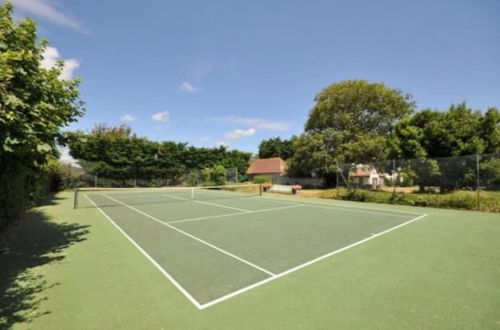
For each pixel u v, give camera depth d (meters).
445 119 16.00
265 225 8.02
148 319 2.70
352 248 5.48
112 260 4.71
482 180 11.54
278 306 2.99
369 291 3.40
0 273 4.05
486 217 9.34
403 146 16.70
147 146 31.70
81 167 27.08
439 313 2.82
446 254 5.02
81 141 6.01
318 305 3.01
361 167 17.17
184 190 26.83
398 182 14.59
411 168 14.03
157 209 11.74
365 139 25.27
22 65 4.10
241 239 6.27
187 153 35.44
